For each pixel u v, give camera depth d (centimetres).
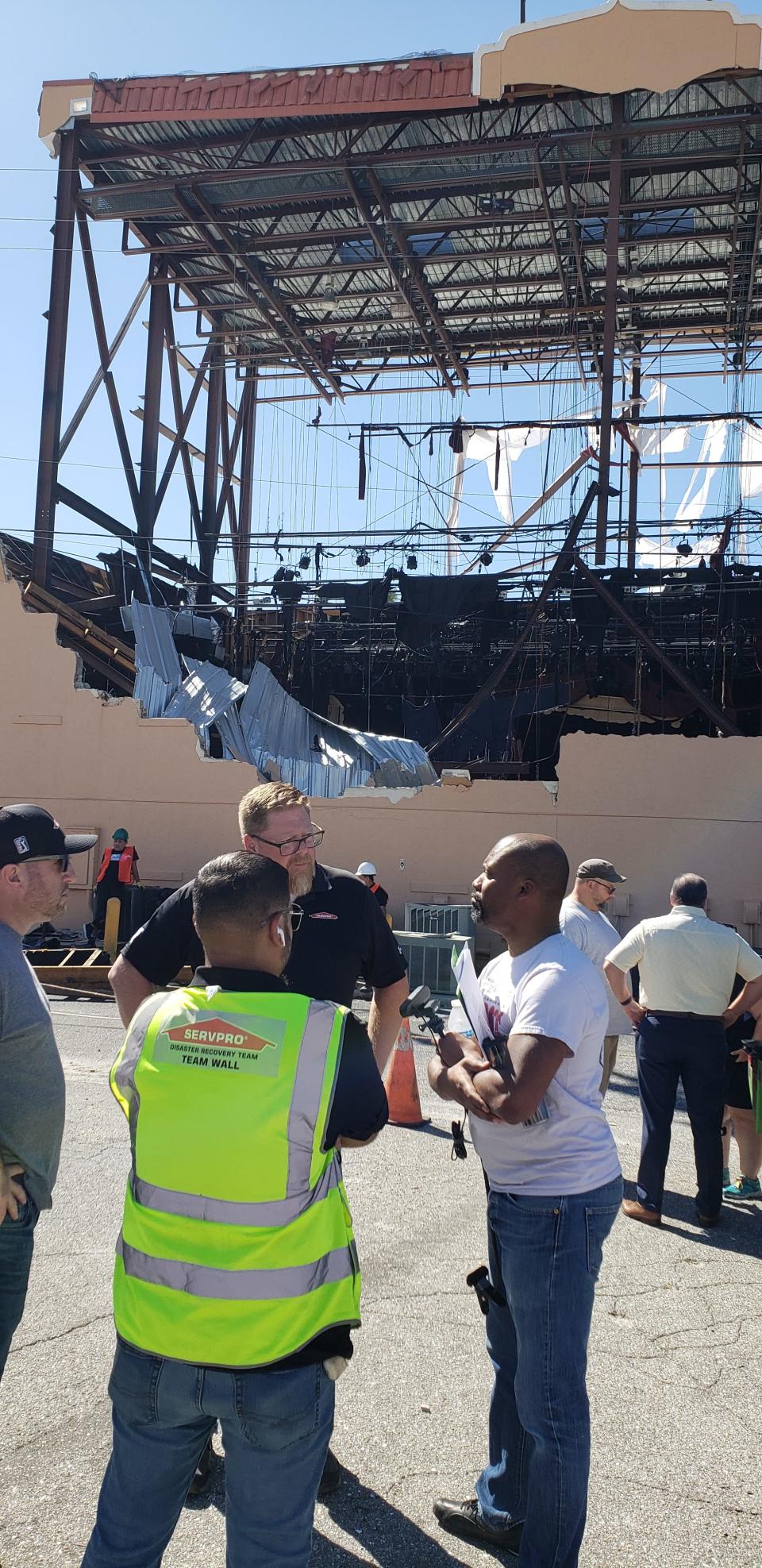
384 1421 357
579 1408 261
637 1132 757
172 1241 209
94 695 1742
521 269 2502
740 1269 502
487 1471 303
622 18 1841
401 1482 325
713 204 2158
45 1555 283
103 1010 1122
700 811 1557
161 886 1662
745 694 2323
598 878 638
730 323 2625
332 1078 213
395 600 2342
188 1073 213
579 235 2330
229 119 1988
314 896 325
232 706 1892
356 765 2011
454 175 2092
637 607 2155
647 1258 514
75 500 2103
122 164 2150
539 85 1883
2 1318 268
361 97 1923
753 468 2744
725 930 563
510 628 2261
